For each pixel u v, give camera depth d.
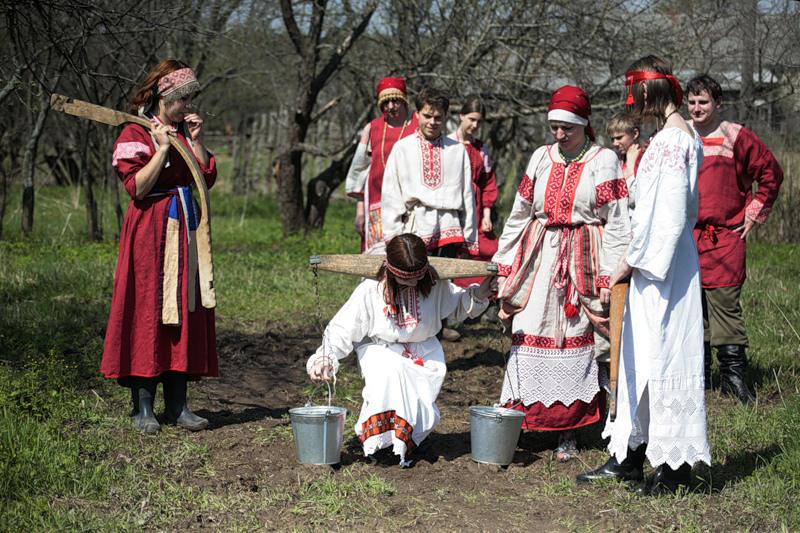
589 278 4.59
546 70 12.80
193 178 4.97
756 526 3.84
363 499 4.11
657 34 12.02
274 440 4.91
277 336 7.42
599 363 4.76
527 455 4.82
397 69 13.14
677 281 3.96
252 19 14.09
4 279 8.97
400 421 4.50
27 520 3.65
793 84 10.61
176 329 4.82
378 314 4.65
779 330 7.49
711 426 5.15
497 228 13.66
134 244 4.77
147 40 12.14
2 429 4.36
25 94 12.01
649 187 3.89
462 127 7.10
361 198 7.19
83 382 5.61
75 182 19.45
